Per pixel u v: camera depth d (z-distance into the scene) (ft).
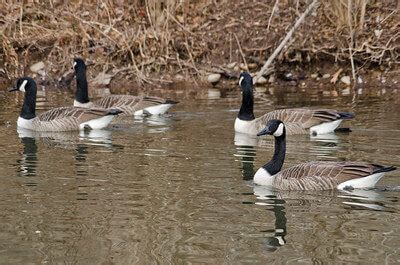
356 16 83.35
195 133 61.57
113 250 36.73
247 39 85.61
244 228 39.75
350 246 37.37
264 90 79.36
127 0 88.89
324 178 46.52
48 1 90.89
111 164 51.65
